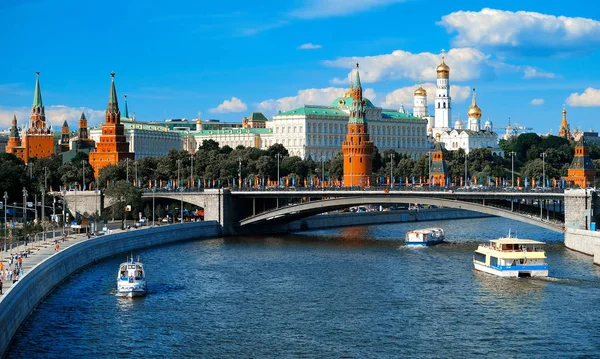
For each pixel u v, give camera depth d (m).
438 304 146.25
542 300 148.38
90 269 179.12
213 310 142.00
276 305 146.00
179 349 119.06
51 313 137.50
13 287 125.38
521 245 175.88
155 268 185.50
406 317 137.00
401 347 120.00
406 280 169.88
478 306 144.38
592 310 140.50
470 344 121.31
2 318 113.19
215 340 123.62
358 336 125.69
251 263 194.75
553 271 177.38
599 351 117.88
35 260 162.88
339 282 168.00
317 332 128.00
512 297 151.12
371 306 145.00
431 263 193.88
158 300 149.25
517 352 117.50
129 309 141.50
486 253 178.88
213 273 179.12
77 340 122.38
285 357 115.56
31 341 121.06
